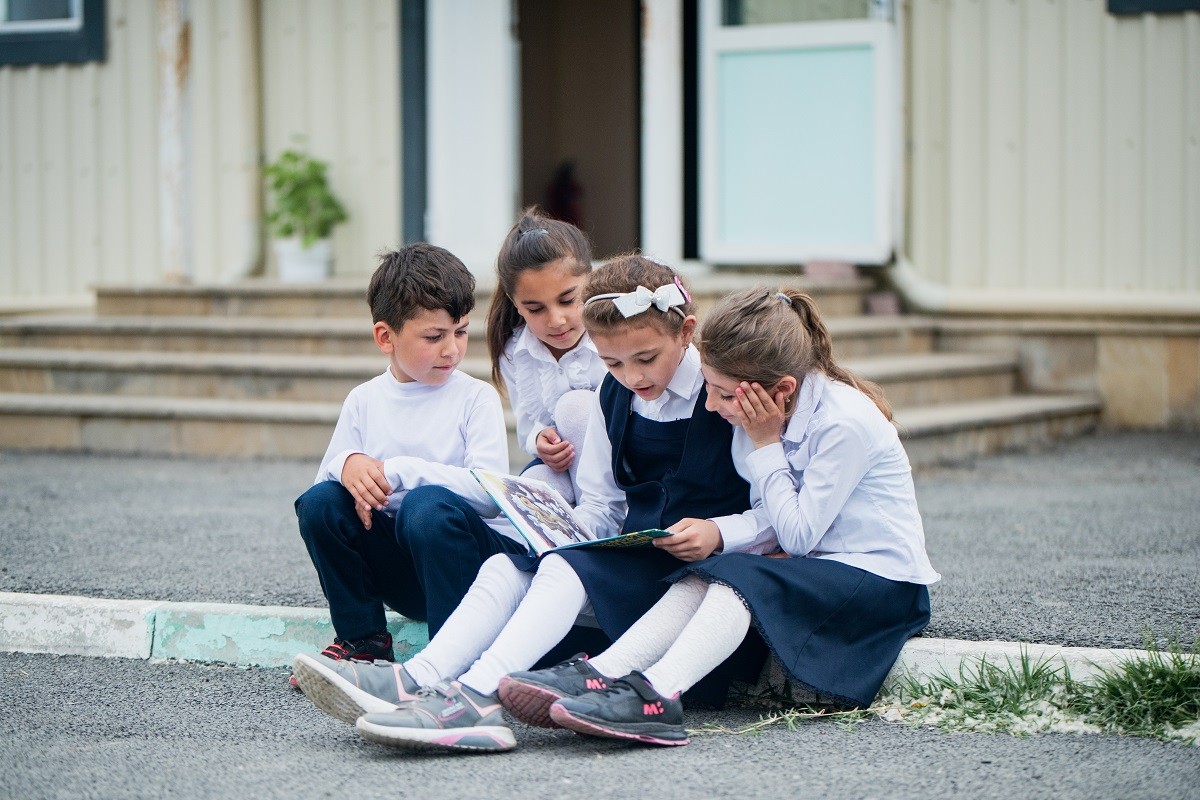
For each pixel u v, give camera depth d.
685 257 10.73
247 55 10.61
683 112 10.72
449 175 10.47
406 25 10.45
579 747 3.49
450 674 3.60
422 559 3.78
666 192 10.05
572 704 3.34
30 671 4.28
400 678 3.54
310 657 3.47
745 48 10.02
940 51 9.72
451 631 3.63
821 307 9.38
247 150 10.63
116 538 5.78
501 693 3.39
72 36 10.91
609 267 3.79
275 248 10.67
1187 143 9.22
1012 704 3.62
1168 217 9.30
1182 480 7.29
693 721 3.72
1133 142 9.34
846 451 3.70
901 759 3.32
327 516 3.92
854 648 3.69
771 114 10.04
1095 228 9.46
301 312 9.56
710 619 3.53
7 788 3.20
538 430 4.43
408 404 4.17
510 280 4.22
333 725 3.72
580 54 15.20
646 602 3.68
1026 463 8.01
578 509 4.07
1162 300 9.23
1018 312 9.65
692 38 10.73
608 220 15.14
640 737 3.40
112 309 10.08
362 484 3.91
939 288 9.75
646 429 3.93
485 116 10.41
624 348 3.72
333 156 10.66
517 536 4.10
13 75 11.09
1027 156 9.57
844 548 3.80
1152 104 9.28
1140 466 7.82
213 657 4.38
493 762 3.37
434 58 10.41
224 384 8.81
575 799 3.08
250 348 9.21
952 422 8.11
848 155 9.87
